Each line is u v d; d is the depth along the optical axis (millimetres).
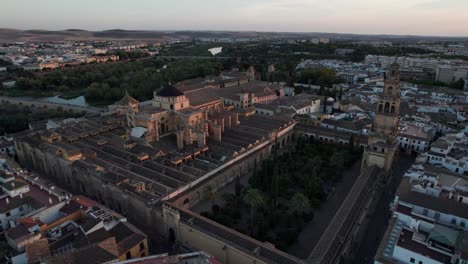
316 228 104688
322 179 133125
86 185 121000
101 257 70062
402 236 79188
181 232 93750
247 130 170750
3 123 194875
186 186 111938
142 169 123000
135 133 148000
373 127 137125
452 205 88125
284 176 133375
